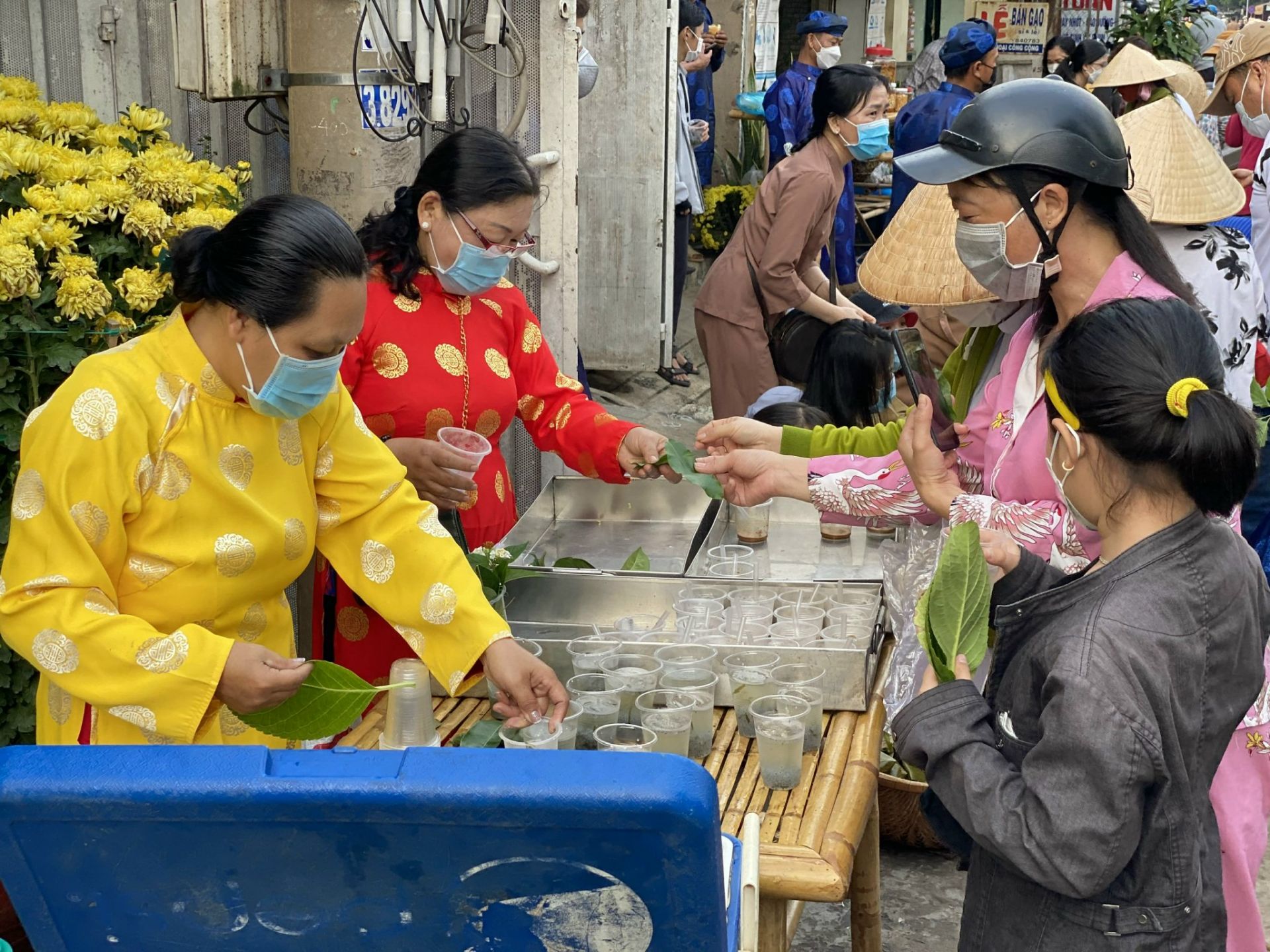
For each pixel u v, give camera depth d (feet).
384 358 8.80
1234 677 5.33
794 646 7.45
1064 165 6.56
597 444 9.47
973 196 6.81
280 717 5.61
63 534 5.63
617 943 3.52
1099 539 6.67
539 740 6.40
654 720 6.69
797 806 6.45
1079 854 4.83
